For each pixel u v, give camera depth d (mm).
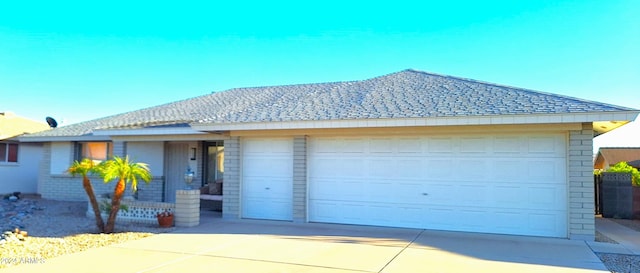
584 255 8203
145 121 17078
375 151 11695
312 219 12250
